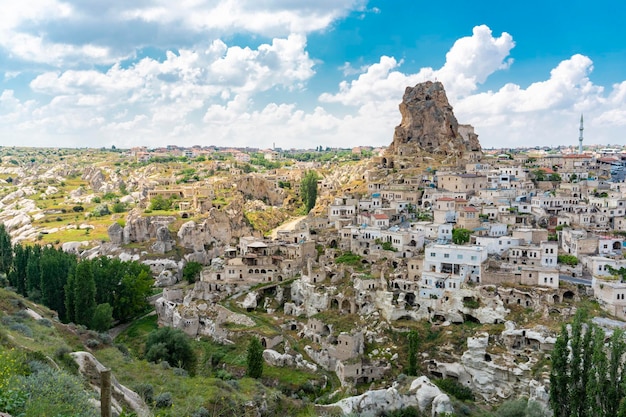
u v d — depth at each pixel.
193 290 162.00
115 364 91.88
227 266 166.88
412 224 174.38
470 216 164.75
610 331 104.50
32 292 148.38
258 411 85.81
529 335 109.62
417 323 128.00
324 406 95.62
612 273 127.88
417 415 94.56
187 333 143.38
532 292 122.56
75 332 100.88
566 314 115.38
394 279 140.00
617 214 171.38
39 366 61.12
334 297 142.38
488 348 112.44
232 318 144.25
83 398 53.47
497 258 145.38
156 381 87.31
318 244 182.50
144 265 176.38
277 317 148.38
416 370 113.19
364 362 118.00
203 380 91.62
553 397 77.19
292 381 111.31
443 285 131.38
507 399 106.19
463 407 98.69
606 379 72.00
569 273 135.12
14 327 83.75
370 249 164.00
